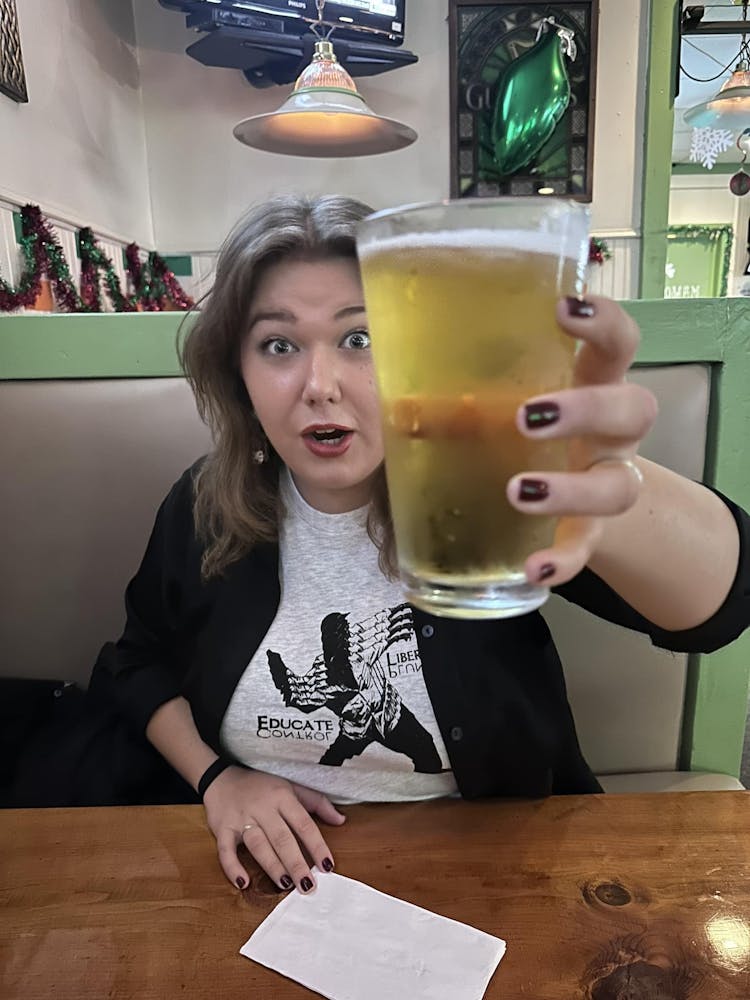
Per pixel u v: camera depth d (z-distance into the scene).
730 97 2.72
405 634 0.82
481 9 2.66
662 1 2.62
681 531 0.61
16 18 1.85
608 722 1.17
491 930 0.56
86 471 1.13
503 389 0.37
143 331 1.11
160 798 0.99
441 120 2.85
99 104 2.46
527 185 2.79
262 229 0.72
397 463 0.41
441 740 0.82
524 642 0.85
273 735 0.85
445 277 0.36
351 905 0.59
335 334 0.71
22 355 1.11
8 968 0.53
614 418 0.36
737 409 1.07
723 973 0.51
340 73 2.21
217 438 0.90
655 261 2.83
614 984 0.50
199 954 0.54
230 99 2.85
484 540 0.39
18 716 1.12
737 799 0.72
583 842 0.66
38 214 1.87
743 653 1.14
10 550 1.15
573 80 2.69
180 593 0.96
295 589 0.86
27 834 0.69
